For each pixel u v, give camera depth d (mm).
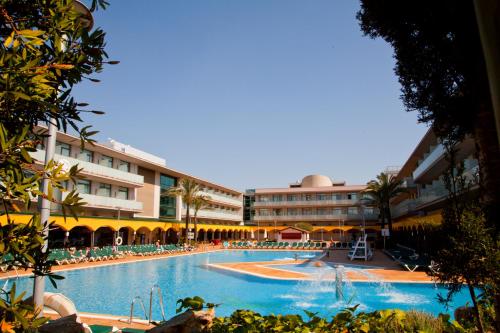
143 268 24703
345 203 70125
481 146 3920
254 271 21734
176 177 52594
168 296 15516
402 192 44031
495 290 3705
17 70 1908
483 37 1288
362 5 6145
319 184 82750
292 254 41094
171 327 4172
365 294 15477
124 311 12688
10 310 1774
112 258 27297
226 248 47656
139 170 43750
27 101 2043
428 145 34000
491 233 3832
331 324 3982
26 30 1976
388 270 21375
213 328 4004
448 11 4441
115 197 38094
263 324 3912
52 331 4188
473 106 4340
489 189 3830
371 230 65875
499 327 3670
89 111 2561
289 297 15148
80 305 13562
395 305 13500
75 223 25953
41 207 5594
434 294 15344
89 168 32531
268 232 75250
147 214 44656
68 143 31391
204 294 15969
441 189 25266
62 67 2166
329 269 22828
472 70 4117
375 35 6129
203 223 57812
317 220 71000
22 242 2016
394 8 5207
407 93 5902
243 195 80562
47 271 2180
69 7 2365
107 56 2531
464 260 3826
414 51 5348
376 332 4012
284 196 74812
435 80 5250
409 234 38406
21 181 1948
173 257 33312
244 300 14656
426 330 4332
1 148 1853
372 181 45125
